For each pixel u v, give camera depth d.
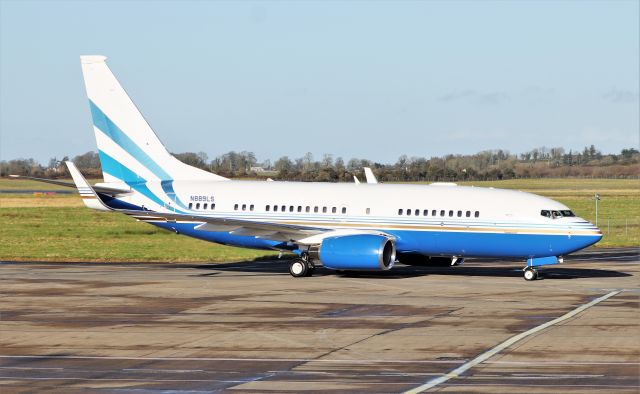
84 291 114.62
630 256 175.62
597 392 59.78
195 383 63.44
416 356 72.75
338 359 71.75
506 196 133.12
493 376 65.12
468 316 93.69
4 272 138.62
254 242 143.25
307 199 141.00
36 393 60.69
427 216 134.25
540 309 98.75
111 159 151.00
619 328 85.62
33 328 86.62
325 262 130.88
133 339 80.69
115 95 149.88
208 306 101.19
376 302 104.62
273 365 69.56
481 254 133.50
